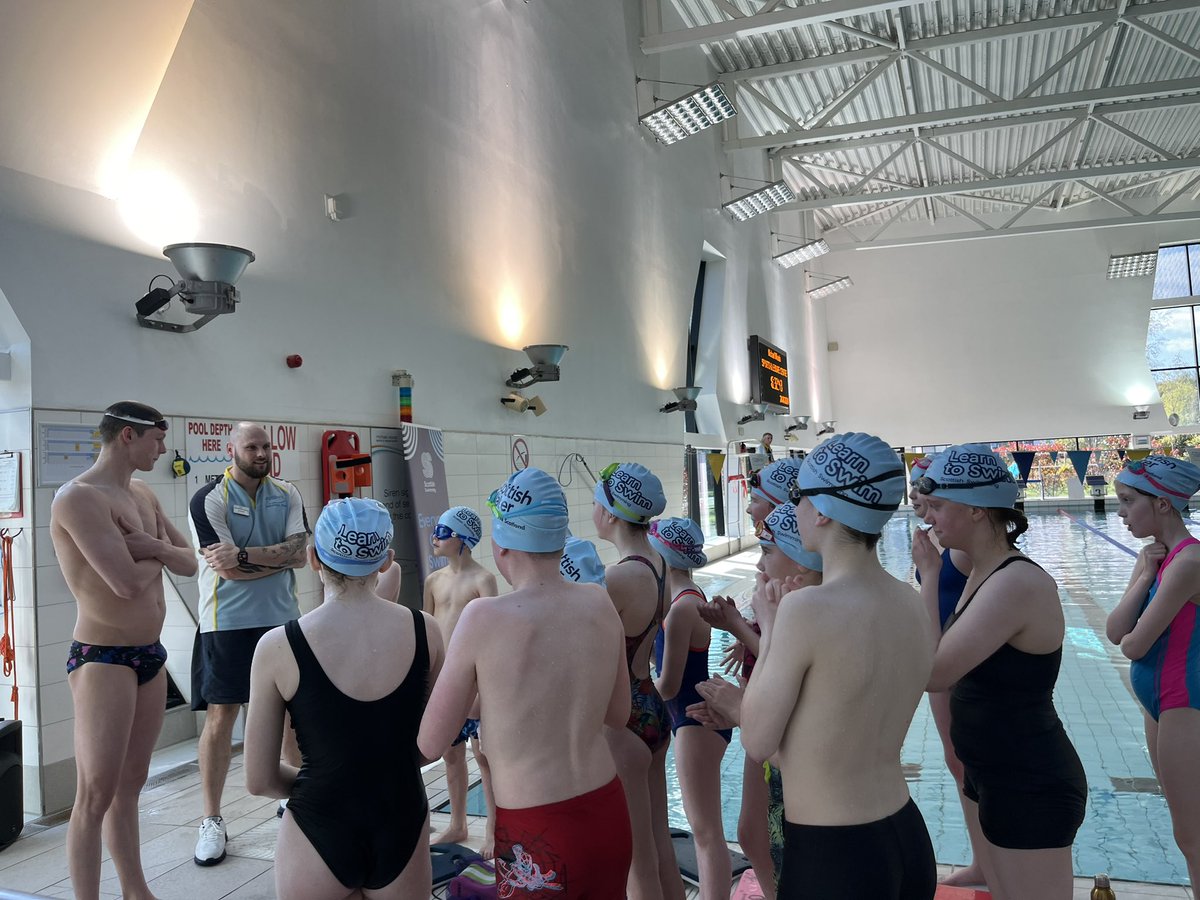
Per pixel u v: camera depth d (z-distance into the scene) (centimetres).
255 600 351
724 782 440
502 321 770
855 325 2239
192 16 467
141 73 421
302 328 539
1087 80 1346
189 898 295
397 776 183
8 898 127
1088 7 1142
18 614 381
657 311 1141
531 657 172
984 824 195
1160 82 1133
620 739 230
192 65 467
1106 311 2052
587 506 920
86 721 261
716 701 177
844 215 2169
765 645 188
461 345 708
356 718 179
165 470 440
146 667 274
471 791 398
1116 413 2044
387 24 636
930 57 1259
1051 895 186
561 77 902
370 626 187
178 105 458
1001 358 2130
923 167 1780
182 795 400
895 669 156
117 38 399
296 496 379
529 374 779
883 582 162
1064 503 2072
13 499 382
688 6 1222
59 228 399
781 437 1758
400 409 620
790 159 1666
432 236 677
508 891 171
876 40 1127
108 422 281
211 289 426
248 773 182
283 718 185
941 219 2172
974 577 205
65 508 262
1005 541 203
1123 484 264
